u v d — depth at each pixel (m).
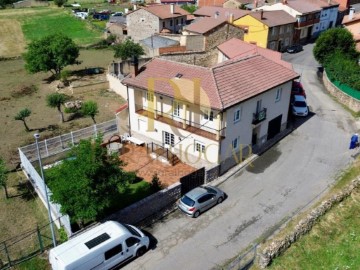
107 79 54.66
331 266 20.91
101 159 22.84
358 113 42.22
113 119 41.53
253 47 48.88
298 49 69.19
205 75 31.02
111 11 115.62
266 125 34.88
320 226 23.97
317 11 75.88
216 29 62.31
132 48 62.44
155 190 28.47
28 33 92.75
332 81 49.22
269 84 32.81
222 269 20.53
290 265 20.89
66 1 129.00
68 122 42.44
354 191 27.36
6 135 39.50
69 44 58.31
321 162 32.38
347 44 53.34
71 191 21.75
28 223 26.02
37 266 22.16
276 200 27.58
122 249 21.42
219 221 25.58
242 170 31.70
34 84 57.69
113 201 27.23
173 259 22.33
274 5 76.06
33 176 29.34
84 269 19.86
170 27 79.75
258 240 23.48
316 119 40.94
